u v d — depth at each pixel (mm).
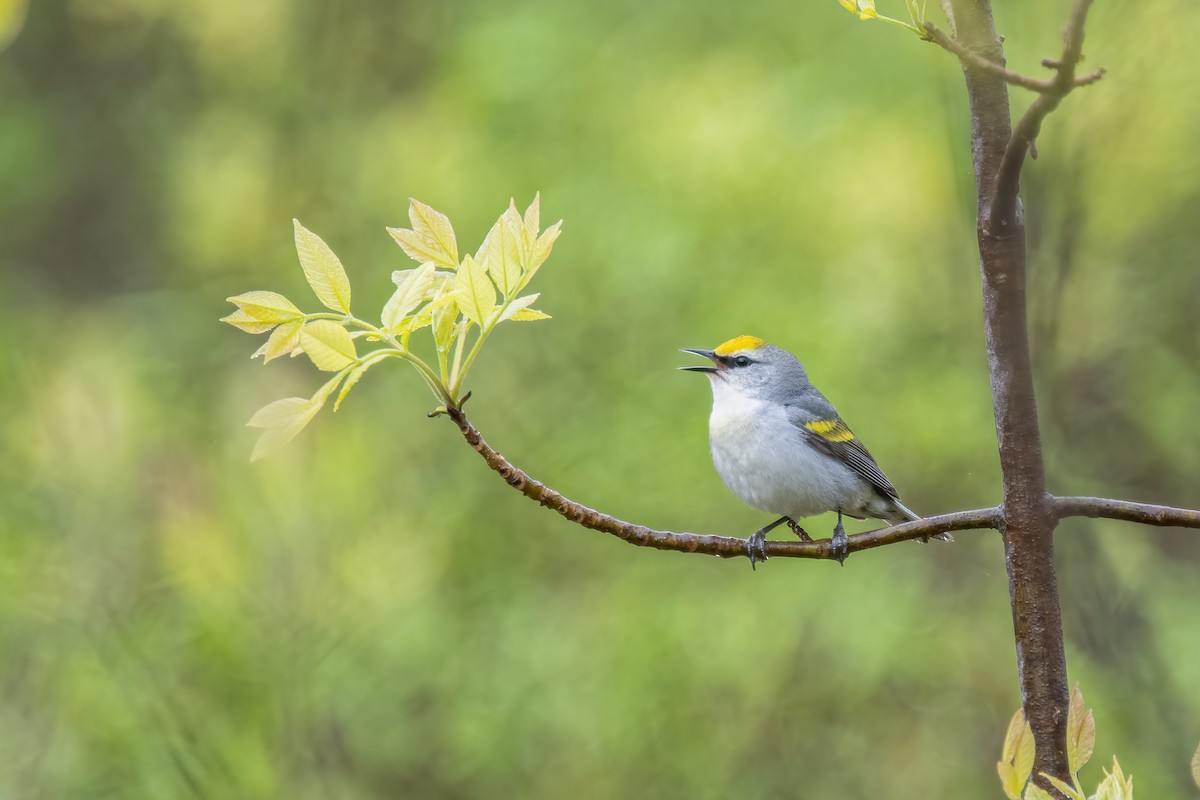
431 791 13203
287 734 12516
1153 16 10297
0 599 12750
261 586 12977
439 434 14500
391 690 13211
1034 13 12086
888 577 13500
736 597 13633
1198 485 12961
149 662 12438
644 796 13188
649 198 14336
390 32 17234
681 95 14758
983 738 13305
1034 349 10383
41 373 14742
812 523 13680
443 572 13812
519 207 14523
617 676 13375
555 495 4945
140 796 11820
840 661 13320
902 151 13680
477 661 13516
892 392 13453
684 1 15375
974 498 13500
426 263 4453
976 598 13516
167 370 15328
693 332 13930
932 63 13758
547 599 13953
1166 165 12539
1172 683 11578
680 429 13875
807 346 13430
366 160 15859
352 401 14664
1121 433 13062
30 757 12031
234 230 16141
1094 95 10367
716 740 13273
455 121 15352
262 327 4242
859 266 13859
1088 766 11312
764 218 14094
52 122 18578
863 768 13227
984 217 4148
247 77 17438
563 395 14312
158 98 18531
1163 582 12570
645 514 13703
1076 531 11578
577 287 14336
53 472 13750
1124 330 13234
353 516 13570
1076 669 11539
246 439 14406
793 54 14781
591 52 15281
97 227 18547
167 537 13180
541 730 13352
